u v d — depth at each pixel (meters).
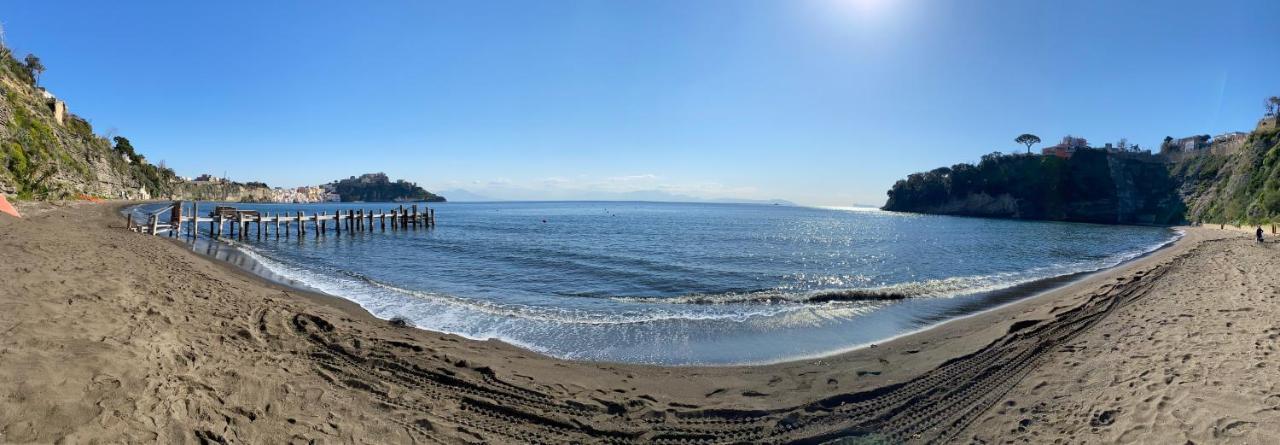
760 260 25.11
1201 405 5.59
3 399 4.17
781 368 8.51
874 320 12.19
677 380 7.83
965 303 14.21
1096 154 102.50
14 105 48.00
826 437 5.84
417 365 7.64
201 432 4.66
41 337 5.66
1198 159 91.62
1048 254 30.58
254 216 32.62
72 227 22.38
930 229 59.25
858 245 34.75
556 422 6.11
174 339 6.93
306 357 7.56
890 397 6.92
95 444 4.02
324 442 4.98
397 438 5.35
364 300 13.59
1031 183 108.06
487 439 5.58
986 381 7.28
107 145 77.62
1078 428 5.54
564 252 27.06
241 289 12.34
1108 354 7.87
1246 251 24.09
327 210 102.38
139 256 15.29
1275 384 5.91
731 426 6.14
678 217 85.31
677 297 15.59
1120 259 27.34
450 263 22.55
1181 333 8.62
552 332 10.94
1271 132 64.88
